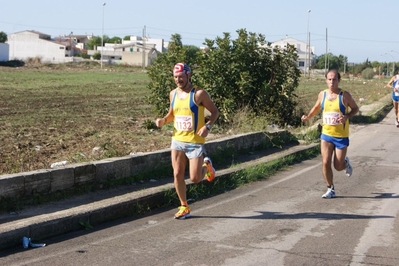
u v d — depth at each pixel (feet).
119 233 23.61
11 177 24.98
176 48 56.90
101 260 20.02
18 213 24.44
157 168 33.99
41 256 20.45
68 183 27.76
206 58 56.85
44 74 209.56
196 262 19.85
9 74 193.26
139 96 112.88
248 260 20.10
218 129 53.42
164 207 28.55
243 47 58.18
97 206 25.40
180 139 25.30
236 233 23.65
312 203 29.43
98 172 29.53
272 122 58.75
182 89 25.25
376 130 64.44
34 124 61.00
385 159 44.27
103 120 67.67
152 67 58.29
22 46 401.90
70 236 23.12
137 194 27.86
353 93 148.66
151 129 58.23
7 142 47.21
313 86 179.83
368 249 21.44
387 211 27.63
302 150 45.85
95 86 146.30
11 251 21.08
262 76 60.23
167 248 21.49
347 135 30.14
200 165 25.16
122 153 38.58
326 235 23.35
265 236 23.20
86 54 439.22
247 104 58.34
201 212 27.45
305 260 20.12
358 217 26.43
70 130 56.75
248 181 35.19
